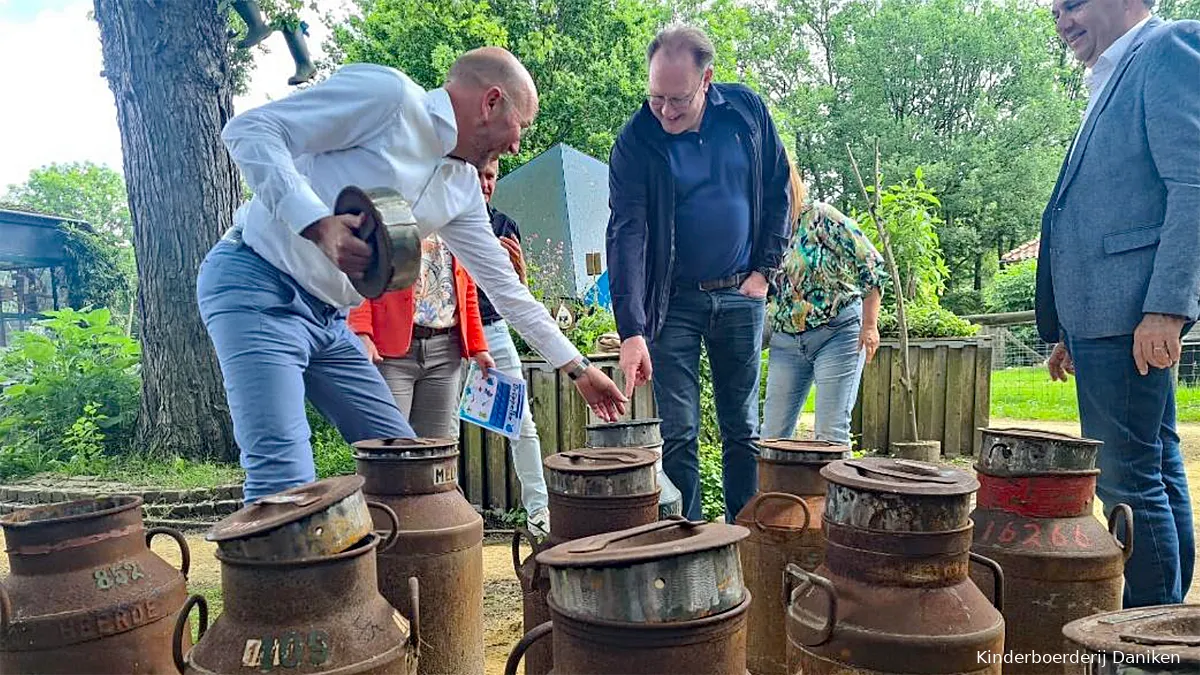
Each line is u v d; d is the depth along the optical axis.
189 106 7.63
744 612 1.74
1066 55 43.78
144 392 7.81
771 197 3.94
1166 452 3.08
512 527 5.94
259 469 2.56
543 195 14.17
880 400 8.98
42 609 2.28
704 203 3.73
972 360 8.70
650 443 3.45
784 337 4.61
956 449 8.80
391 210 2.17
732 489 3.98
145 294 7.72
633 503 2.58
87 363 8.48
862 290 4.42
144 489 6.67
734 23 30.53
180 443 7.59
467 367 4.46
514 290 3.08
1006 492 2.62
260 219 2.67
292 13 8.09
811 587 2.24
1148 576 2.87
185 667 1.89
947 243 36.62
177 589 2.52
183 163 7.61
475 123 2.71
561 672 1.74
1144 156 2.89
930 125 40.84
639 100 24.12
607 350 6.29
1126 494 2.92
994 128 39.22
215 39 7.84
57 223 21.80
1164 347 2.75
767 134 3.93
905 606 2.06
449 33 23.19
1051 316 3.46
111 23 7.66
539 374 6.06
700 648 1.64
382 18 24.42
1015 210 37.31
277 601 1.82
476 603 2.92
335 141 2.50
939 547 2.07
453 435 4.42
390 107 2.51
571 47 24.11
